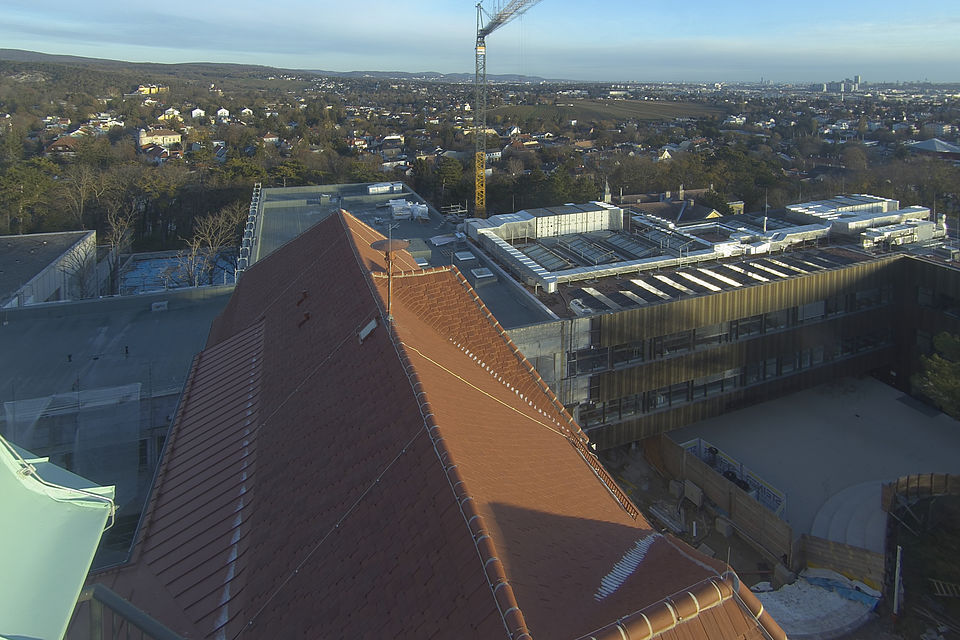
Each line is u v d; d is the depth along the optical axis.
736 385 44.50
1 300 55.06
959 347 35.97
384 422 17.86
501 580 11.46
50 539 13.31
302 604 14.66
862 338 48.47
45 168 119.50
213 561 17.84
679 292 42.31
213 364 30.25
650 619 11.22
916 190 97.81
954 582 30.61
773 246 51.25
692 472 39.25
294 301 30.75
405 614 12.59
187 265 80.81
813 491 38.09
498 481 16.45
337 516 16.30
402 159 175.25
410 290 27.11
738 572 33.31
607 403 40.31
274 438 21.72
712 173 114.00
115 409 35.69
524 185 98.00
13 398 36.38
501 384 26.11
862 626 28.41
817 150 176.38
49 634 10.93
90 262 78.19
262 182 112.31
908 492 35.19
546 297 42.22
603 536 17.08
